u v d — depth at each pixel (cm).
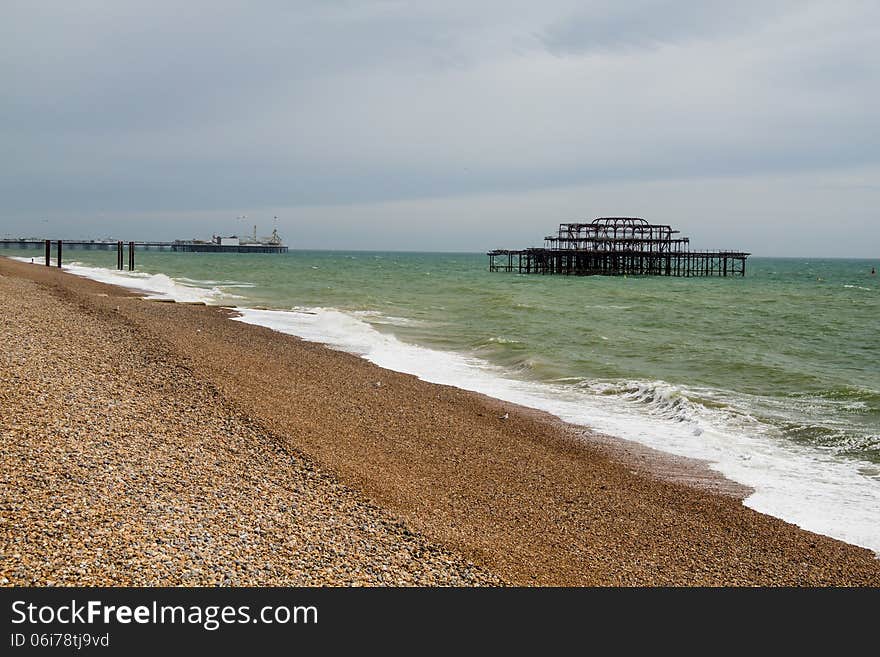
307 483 966
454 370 2181
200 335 2211
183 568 659
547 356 2419
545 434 1495
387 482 1066
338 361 2125
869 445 1440
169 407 1184
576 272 10619
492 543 900
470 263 17975
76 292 3291
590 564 885
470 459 1279
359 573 723
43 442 884
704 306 4881
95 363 1402
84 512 718
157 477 855
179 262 11875
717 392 1938
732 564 927
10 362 1249
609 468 1295
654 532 1017
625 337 3017
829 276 12000
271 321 3094
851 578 898
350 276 8650
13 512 689
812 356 2712
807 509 1122
